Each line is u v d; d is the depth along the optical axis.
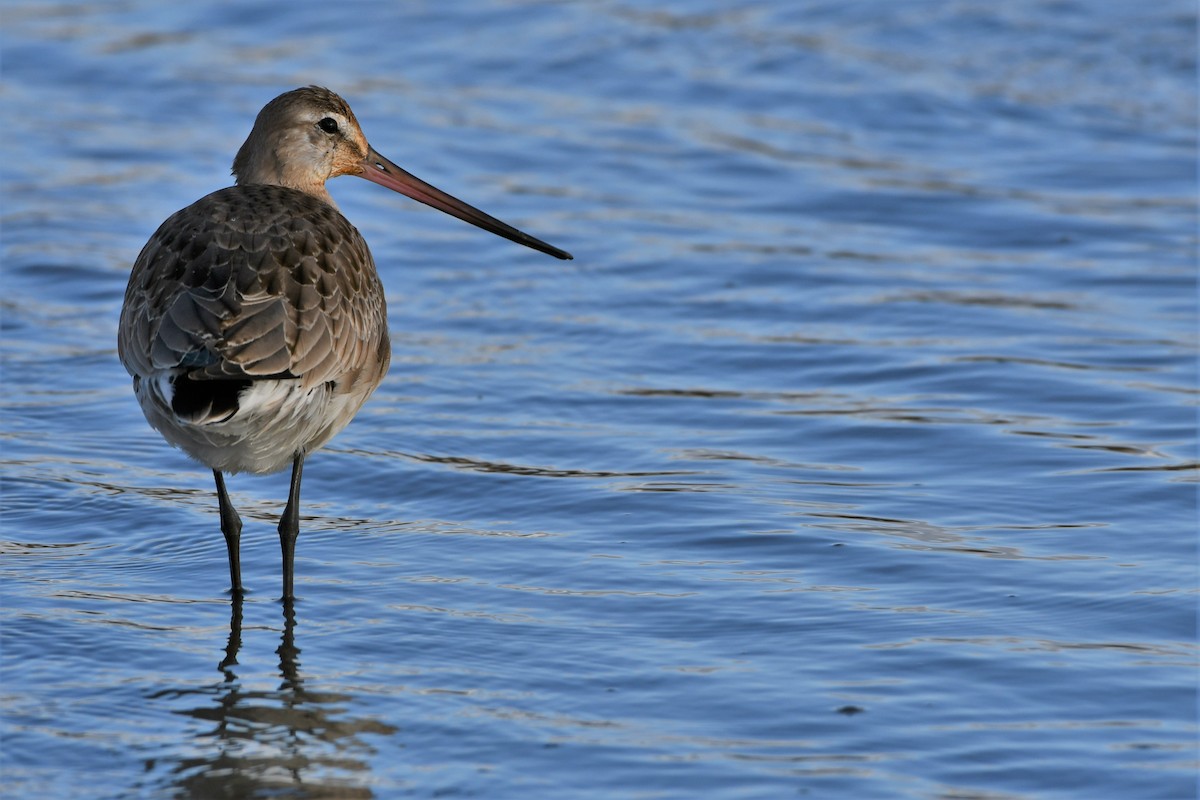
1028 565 11.42
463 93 23.81
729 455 13.55
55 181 20.48
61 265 17.91
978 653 10.09
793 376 15.31
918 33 25.94
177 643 10.31
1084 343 16.00
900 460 13.43
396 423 14.16
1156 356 15.66
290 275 10.64
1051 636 10.35
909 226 19.50
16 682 9.66
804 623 10.57
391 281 17.78
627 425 14.19
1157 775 8.66
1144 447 13.59
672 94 23.75
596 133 22.44
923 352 15.79
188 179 20.64
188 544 12.05
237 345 10.06
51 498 12.62
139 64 24.81
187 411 9.86
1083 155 21.70
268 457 10.93
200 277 10.50
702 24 26.42
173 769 8.70
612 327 16.48
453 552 11.81
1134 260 18.39
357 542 12.05
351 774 8.66
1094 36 25.70
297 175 12.83
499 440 13.84
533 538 12.03
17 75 24.34
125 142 21.88
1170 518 12.20
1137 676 9.77
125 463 13.45
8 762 8.73
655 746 8.98
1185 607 10.71
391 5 27.47
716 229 19.31
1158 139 22.23
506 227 13.27
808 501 12.60
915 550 11.66
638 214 19.75
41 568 11.48
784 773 8.68
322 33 26.23
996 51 25.20
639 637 10.39
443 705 9.46
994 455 13.45
